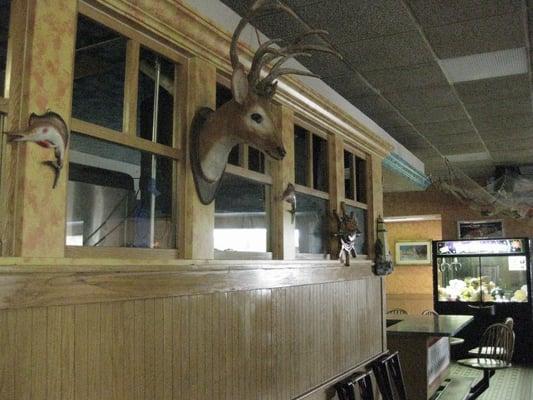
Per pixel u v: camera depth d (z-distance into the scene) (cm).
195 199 244
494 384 700
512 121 664
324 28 395
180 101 245
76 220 203
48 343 167
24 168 167
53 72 178
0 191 169
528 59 468
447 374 618
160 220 237
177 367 221
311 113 359
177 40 235
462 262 900
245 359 267
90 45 215
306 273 338
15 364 157
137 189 229
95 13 201
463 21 393
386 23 393
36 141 169
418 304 1076
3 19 177
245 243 296
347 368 391
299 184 361
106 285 189
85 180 207
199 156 244
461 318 671
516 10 377
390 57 457
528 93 559
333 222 395
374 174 479
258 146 239
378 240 469
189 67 248
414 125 677
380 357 446
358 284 425
